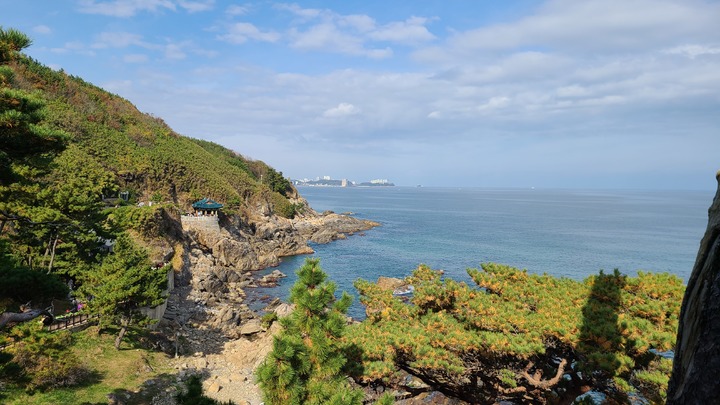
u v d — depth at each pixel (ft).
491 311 59.52
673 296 54.03
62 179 201.46
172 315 148.15
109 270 106.42
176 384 97.14
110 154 289.74
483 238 398.42
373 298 74.59
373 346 59.26
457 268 264.11
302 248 312.50
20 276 42.70
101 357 99.76
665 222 581.12
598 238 405.80
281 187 545.44
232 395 95.61
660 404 42.88
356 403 43.60
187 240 228.02
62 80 342.85
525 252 323.16
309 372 46.70
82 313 108.37
